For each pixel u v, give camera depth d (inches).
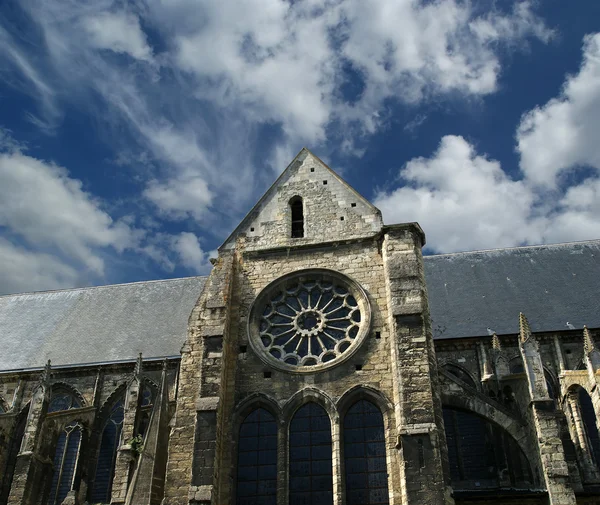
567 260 1862.7
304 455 1120.2
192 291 1973.4
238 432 1160.2
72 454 1604.3
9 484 1584.6
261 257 1352.1
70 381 1707.7
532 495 1120.2
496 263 1897.1
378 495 1064.2
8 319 2016.5
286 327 1268.5
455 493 1173.1
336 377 1173.1
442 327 1654.8
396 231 1284.4
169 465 1112.8
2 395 1728.6
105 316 1940.2
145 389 1653.5
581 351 1552.7
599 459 1395.2
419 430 1040.2
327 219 1373.0
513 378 1291.8
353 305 1266.0
